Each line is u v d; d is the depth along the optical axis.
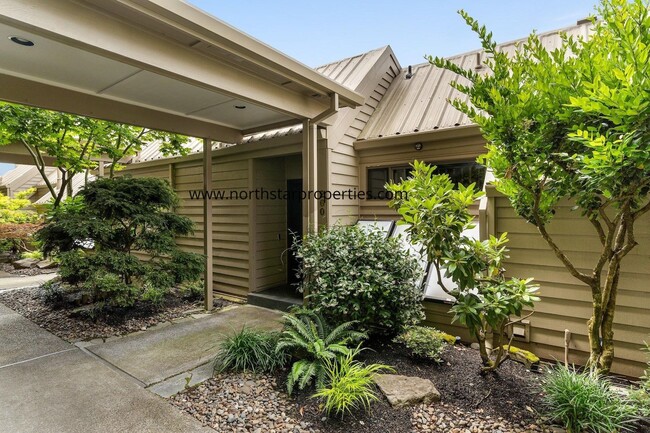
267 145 5.74
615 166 1.98
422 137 5.18
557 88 2.38
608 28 2.48
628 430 2.13
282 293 5.89
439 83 6.32
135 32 2.67
